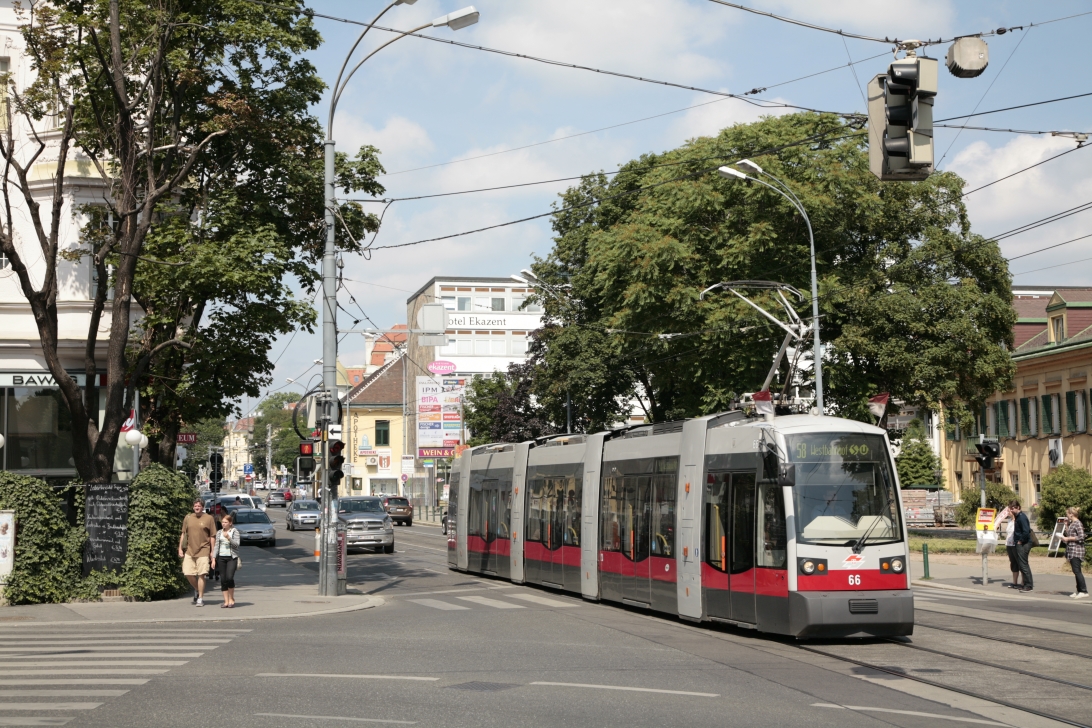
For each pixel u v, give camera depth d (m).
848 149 36.56
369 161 30.95
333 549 24.70
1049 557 35.03
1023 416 59.16
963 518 47.62
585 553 23.69
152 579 23.09
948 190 39.50
